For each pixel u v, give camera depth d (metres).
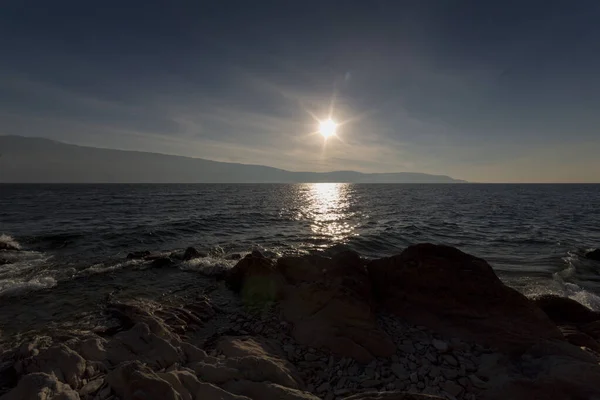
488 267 8.41
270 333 7.81
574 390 4.93
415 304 8.47
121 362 5.99
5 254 16.69
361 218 34.41
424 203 58.88
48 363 5.68
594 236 24.12
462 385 5.73
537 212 42.44
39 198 64.00
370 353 6.67
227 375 5.46
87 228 24.56
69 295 11.03
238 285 11.30
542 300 9.60
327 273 9.46
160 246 19.48
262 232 24.77
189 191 108.31
